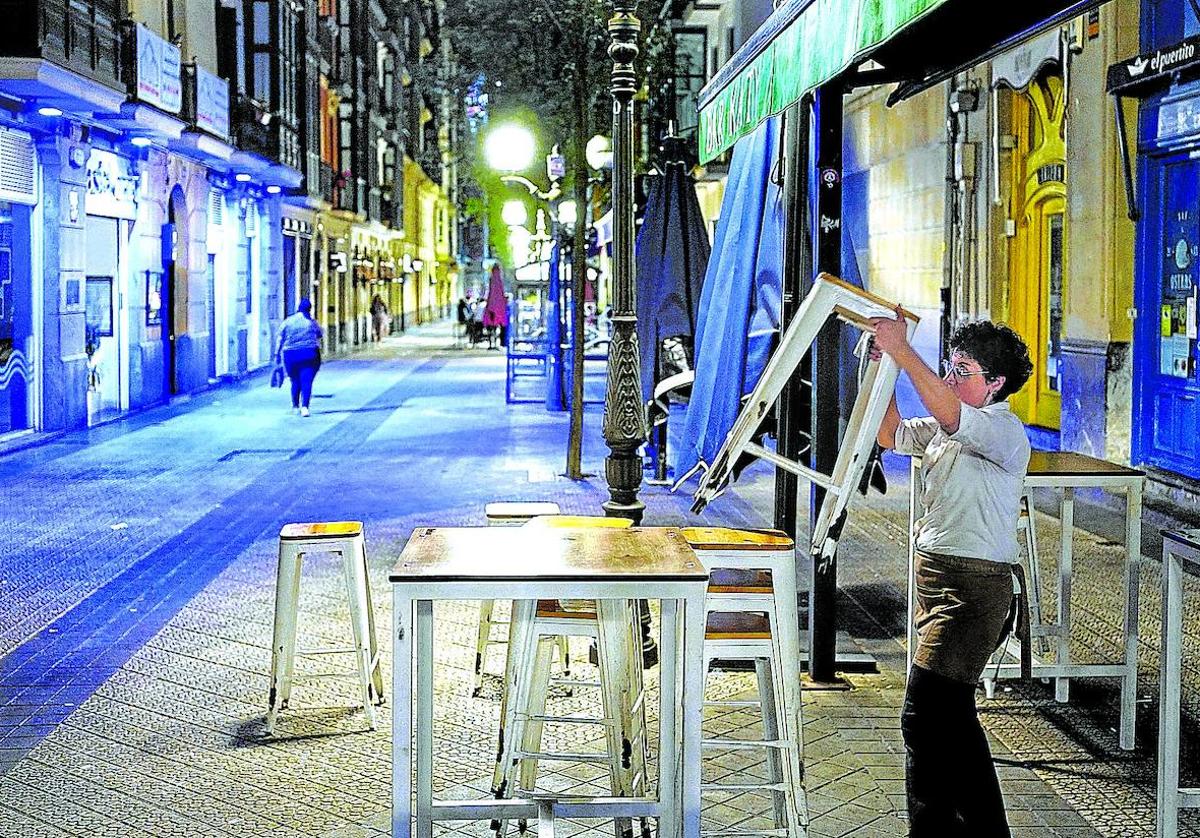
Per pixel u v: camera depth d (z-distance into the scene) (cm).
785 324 743
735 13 2627
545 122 2391
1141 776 594
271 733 659
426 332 7194
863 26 513
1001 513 495
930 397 478
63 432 2031
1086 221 1430
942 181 1836
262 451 1847
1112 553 1068
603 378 3123
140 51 2130
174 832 539
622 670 472
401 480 1560
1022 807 557
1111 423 1386
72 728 668
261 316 3647
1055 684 703
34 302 1964
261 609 910
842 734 646
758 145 792
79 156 2072
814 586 729
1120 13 1350
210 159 2873
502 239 5941
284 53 3453
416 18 7638
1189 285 1268
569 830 539
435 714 684
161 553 1112
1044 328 1653
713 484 471
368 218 5391
